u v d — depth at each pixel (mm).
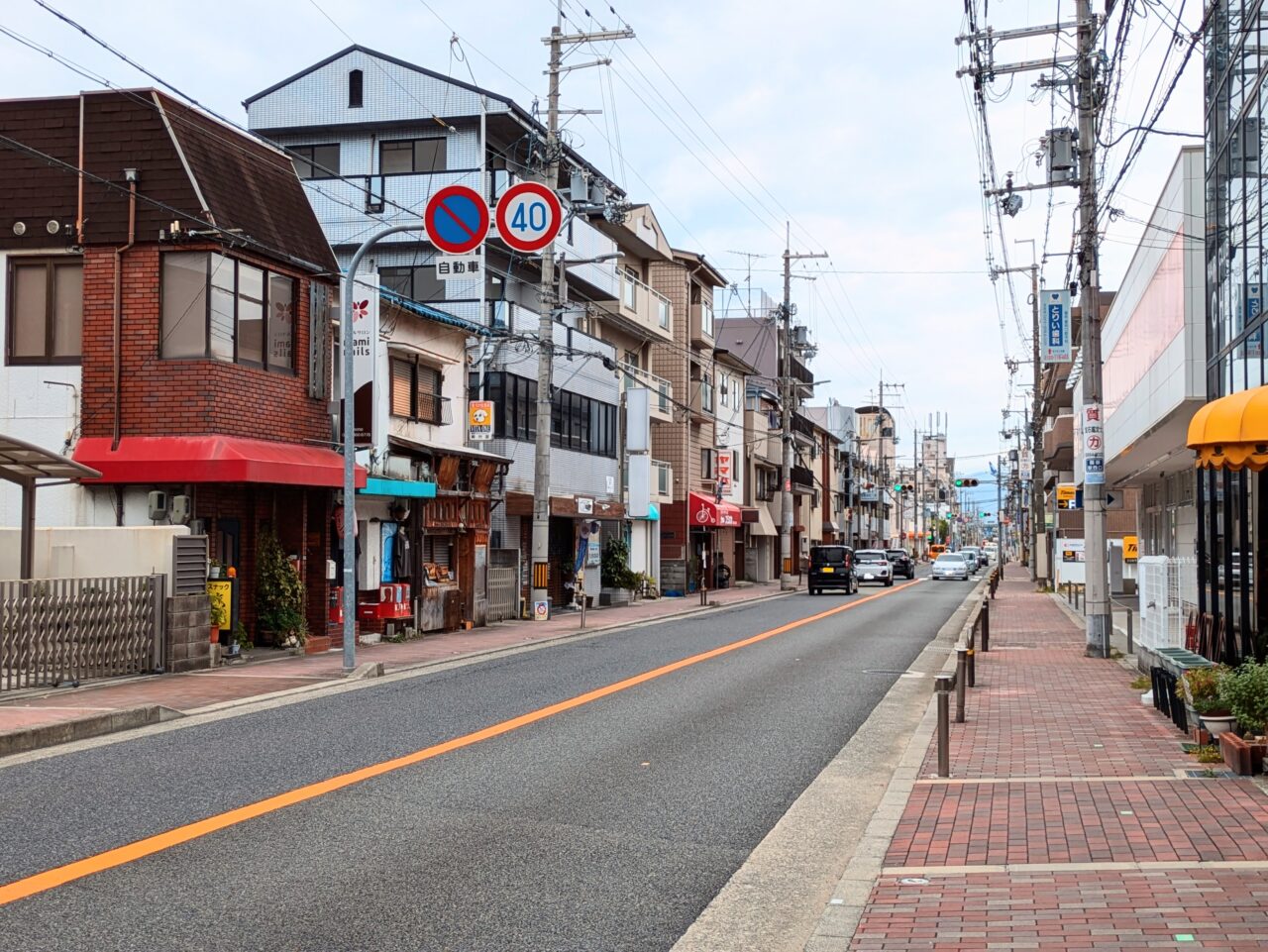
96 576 16688
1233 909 5664
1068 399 55688
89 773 9570
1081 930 5414
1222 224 18797
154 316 17953
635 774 9836
